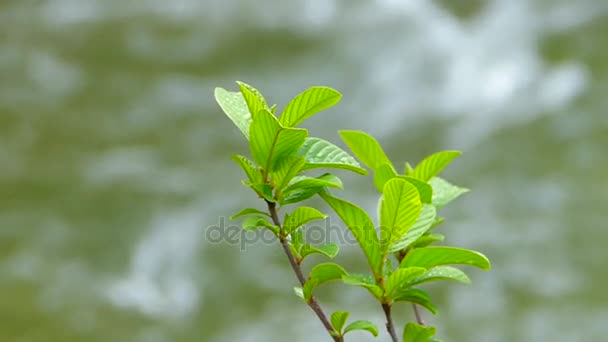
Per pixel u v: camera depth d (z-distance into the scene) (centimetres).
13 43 1487
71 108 1309
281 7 1563
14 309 873
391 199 158
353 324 158
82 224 1037
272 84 1401
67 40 1497
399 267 162
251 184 155
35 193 1098
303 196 160
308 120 1318
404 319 822
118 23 1548
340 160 165
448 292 888
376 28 1506
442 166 196
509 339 823
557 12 1470
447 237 986
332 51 1470
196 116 1286
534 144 1173
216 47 1483
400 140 1264
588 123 1196
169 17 1560
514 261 932
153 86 1370
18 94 1340
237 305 895
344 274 161
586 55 1363
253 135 154
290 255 158
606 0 1457
